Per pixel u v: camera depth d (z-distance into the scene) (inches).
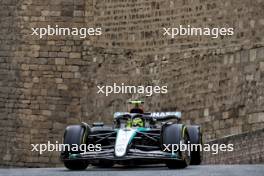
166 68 2314.2
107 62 2573.8
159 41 2363.4
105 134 1327.5
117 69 2527.1
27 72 2743.6
